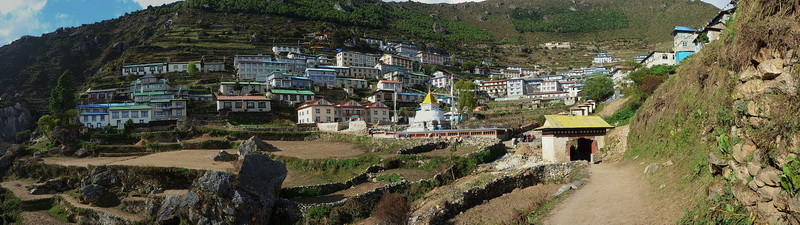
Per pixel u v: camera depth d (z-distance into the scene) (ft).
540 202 106.63
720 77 92.84
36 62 603.26
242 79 483.92
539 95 498.28
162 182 181.16
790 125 50.47
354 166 185.26
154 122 321.32
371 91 479.41
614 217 82.28
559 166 134.92
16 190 200.95
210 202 135.64
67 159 243.19
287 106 384.68
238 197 134.00
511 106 425.28
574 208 94.63
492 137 207.21
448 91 533.14
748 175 55.67
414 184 148.25
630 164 126.82
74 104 337.72
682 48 348.59
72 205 170.40
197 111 365.20
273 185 141.90
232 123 339.36
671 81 139.74
